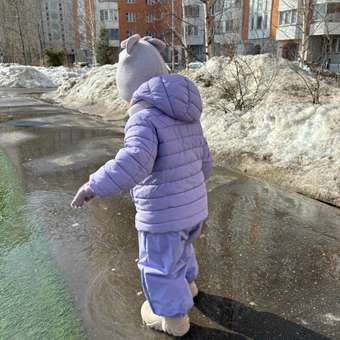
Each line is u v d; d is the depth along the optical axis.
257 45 24.69
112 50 37.97
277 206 3.81
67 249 3.00
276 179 4.45
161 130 1.80
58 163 5.28
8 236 3.21
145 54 1.97
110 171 1.70
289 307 2.32
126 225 3.40
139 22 46.50
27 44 33.69
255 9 33.84
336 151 4.30
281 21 30.86
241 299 2.39
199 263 2.79
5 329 2.13
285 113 5.17
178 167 1.86
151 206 1.88
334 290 2.49
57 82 19.88
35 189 4.31
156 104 1.80
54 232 3.28
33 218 3.55
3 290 2.47
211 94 7.90
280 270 2.71
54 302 2.35
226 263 2.80
